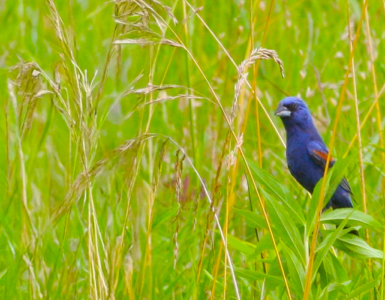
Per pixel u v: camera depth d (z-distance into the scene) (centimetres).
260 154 855
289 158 1086
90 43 1641
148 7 699
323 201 752
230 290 942
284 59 1602
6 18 1678
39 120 1258
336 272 785
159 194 1186
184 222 1091
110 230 912
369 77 1404
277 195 773
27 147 1233
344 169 747
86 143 728
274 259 793
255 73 842
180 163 724
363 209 891
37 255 820
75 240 879
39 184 1148
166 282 943
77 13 1777
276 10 1727
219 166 736
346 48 1590
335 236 724
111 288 740
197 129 1365
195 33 1664
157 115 1441
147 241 846
